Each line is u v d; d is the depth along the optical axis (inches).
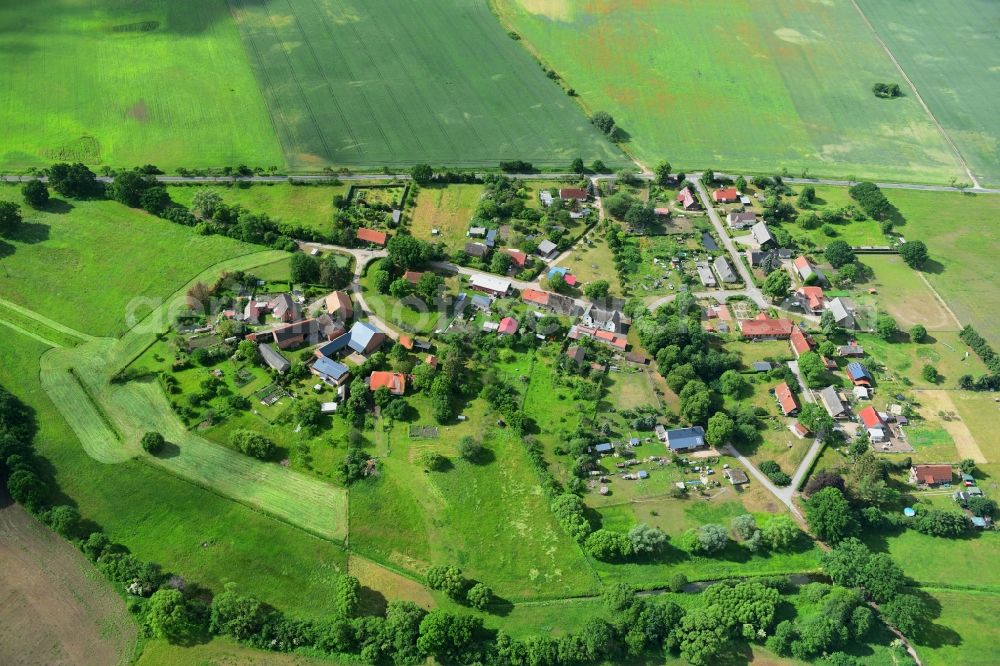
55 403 6604.3
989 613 5536.4
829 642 5201.8
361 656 5044.3
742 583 5506.9
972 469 6540.4
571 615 5418.3
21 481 5698.8
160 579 5300.2
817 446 6717.5
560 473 6397.6
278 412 6673.2
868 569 5536.4
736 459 6619.1
